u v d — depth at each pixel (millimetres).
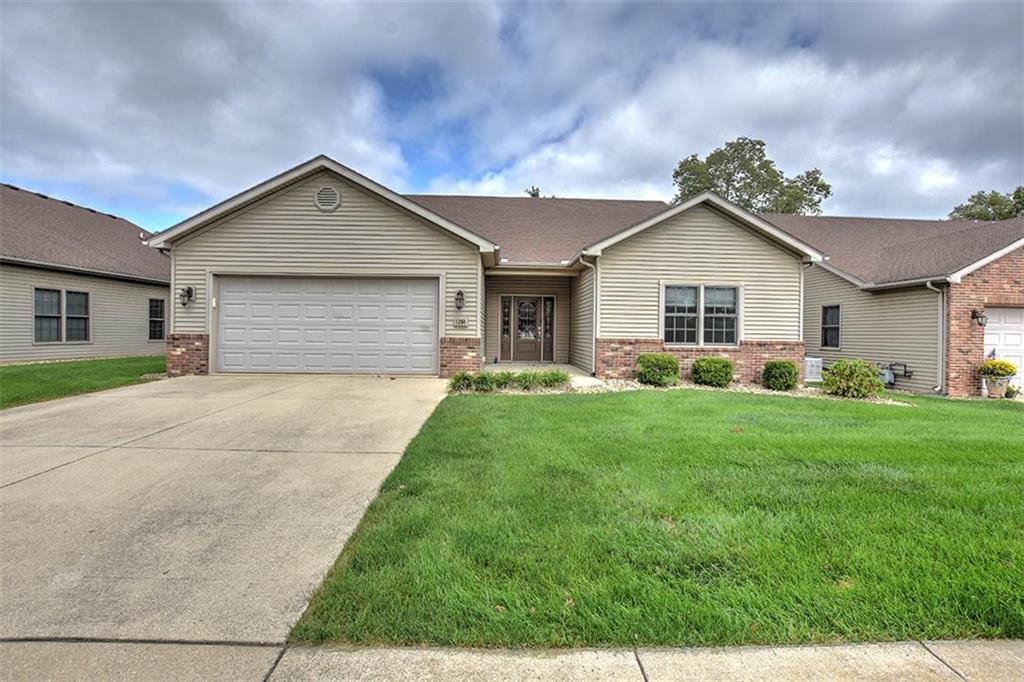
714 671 1929
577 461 4590
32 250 14000
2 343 13164
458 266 11172
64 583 2604
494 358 15797
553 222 16438
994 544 2924
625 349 11758
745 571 2611
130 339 17078
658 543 2918
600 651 2049
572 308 15320
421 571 2611
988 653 2039
